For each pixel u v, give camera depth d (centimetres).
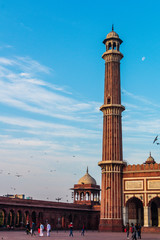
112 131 5412
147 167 5119
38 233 4128
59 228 5772
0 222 6338
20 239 2897
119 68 5862
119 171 5216
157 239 3152
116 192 5119
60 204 5916
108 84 5725
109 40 5981
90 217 6688
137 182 5116
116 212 5025
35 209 5319
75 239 3019
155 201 5475
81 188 7162
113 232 4859
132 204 5553
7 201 4800
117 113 5528
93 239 3059
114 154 5294
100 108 5638
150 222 5112
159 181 4981
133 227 3070
